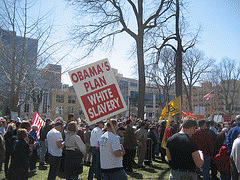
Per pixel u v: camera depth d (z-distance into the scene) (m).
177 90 16.80
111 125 4.15
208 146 6.13
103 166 4.00
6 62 15.17
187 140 3.25
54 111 59.00
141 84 16.83
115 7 18.03
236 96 62.88
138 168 8.77
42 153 8.66
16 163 4.82
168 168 8.85
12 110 14.85
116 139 3.99
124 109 4.20
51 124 8.81
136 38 17.64
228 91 52.66
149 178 7.21
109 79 4.29
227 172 5.98
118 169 3.95
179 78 16.94
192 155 3.20
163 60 32.31
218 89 54.31
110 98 4.24
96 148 6.02
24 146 4.90
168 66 35.25
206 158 6.11
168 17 18.41
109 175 3.94
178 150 3.26
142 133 8.89
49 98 58.62
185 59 41.19
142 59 17.12
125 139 7.91
